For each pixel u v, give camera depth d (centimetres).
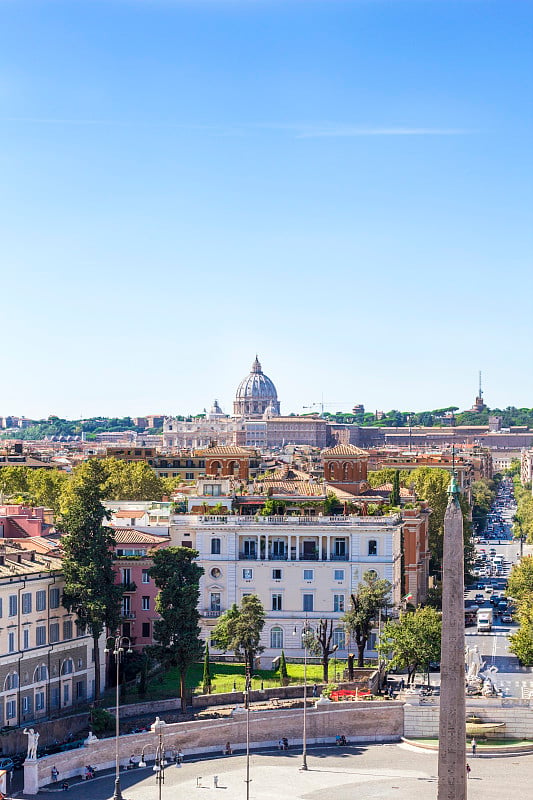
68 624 15738
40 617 15175
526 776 13325
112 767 13812
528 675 17962
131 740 13962
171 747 14225
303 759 13862
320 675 17012
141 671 16388
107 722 14475
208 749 14488
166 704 15262
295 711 14875
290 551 18438
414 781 13138
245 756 14325
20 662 14712
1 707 14350
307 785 13012
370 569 18212
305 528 18412
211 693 15850
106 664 16388
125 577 17550
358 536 18288
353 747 14750
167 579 15638
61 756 13288
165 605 15488
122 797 12531
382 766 13800
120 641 16125
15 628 14688
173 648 15212
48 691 15212
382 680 16825
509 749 14338
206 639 18338
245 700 15300
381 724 15012
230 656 18112
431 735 14938
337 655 18125
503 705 14838
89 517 15762
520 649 17012
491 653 19925
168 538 18338
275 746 14762
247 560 18462
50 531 18350
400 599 19475
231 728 14625
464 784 8156
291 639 18238
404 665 16588
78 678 15788
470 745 14425
